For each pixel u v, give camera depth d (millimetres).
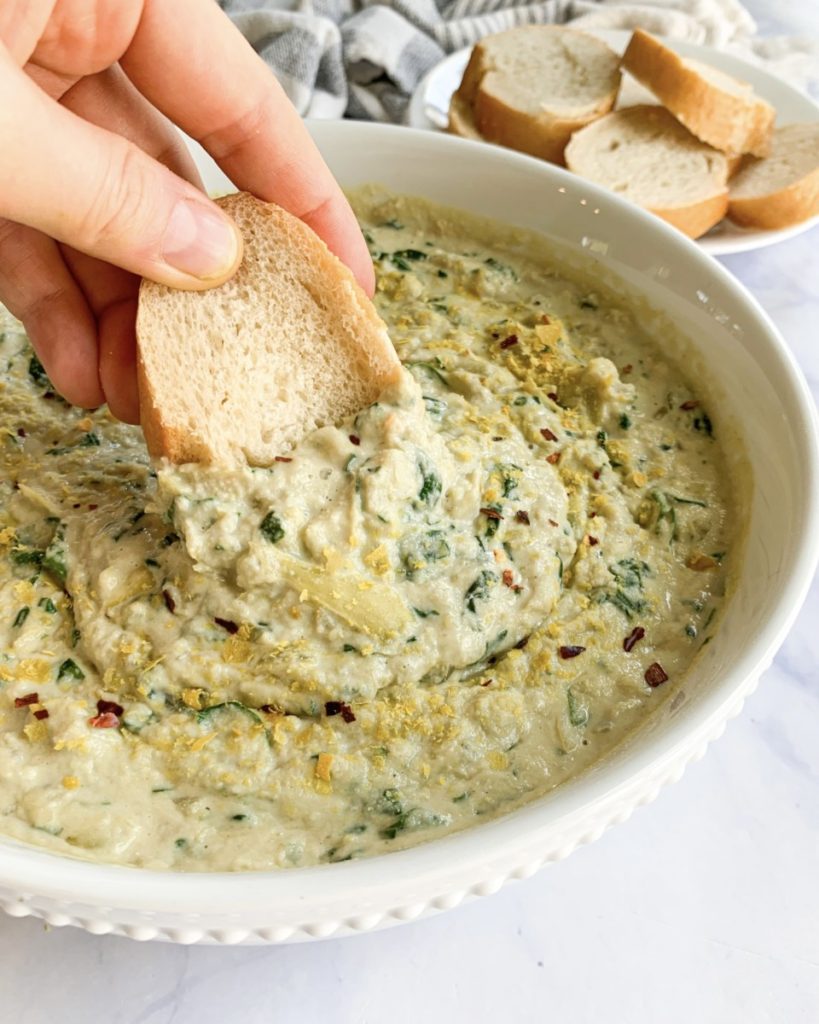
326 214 371
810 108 550
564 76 546
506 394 375
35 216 294
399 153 428
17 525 346
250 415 329
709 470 370
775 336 365
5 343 389
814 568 316
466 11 629
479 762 314
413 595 325
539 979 324
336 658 319
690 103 510
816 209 509
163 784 310
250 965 325
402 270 418
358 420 331
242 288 333
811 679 382
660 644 336
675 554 353
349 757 312
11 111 279
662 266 397
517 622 331
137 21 337
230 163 365
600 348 400
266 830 306
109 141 299
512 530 339
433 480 330
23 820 305
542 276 421
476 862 277
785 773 361
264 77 352
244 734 313
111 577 327
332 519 321
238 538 319
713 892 339
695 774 360
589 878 339
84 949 325
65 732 311
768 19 673
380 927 312
